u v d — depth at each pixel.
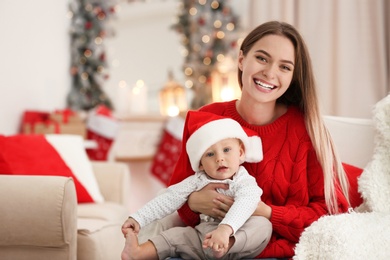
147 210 1.84
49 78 4.36
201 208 1.84
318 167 1.93
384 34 3.27
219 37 4.93
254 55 1.92
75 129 3.94
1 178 2.15
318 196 1.92
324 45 3.39
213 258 1.75
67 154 3.01
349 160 2.19
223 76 4.67
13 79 3.68
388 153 1.94
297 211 1.83
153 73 5.36
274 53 1.88
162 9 5.32
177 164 2.02
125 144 4.79
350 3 3.33
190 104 5.17
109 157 4.36
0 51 3.49
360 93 3.32
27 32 3.93
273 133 1.98
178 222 1.99
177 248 1.77
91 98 4.88
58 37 4.56
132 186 5.01
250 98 1.97
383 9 3.26
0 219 2.08
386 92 3.26
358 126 2.22
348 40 3.33
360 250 1.61
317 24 3.43
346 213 1.75
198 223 1.95
